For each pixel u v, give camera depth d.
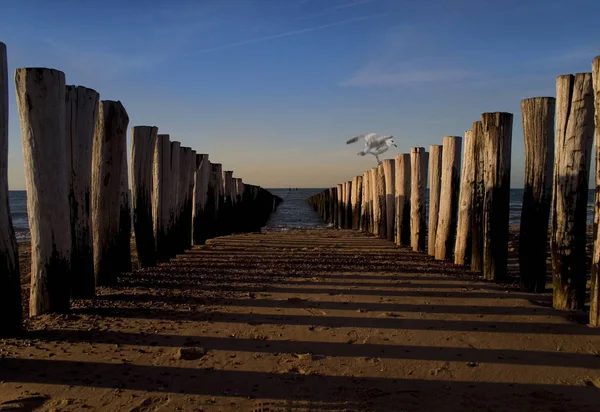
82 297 6.38
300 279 7.97
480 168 8.20
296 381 4.04
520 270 6.92
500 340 4.89
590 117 5.54
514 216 32.38
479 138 8.18
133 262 10.19
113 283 7.39
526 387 3.92
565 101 5.63
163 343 4.82
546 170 6.55
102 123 7.21
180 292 6.95
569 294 5.79
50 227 5.55
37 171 5.42
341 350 4.70
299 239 15.28
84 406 3.58
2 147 4.65
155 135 8.96
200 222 13.64
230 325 5.41
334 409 3.60
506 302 6.20
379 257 10.65
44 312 5.62
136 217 8.86
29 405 3.58
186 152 11.67
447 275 8.13
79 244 6.29
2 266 4.76
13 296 4.87
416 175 11.81
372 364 4.38
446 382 4.02
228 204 19.09
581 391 3.84
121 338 4.92
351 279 7.92
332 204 30.50
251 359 4.47
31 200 5.51
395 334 5.12
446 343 4.84
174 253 10.54
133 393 3.79
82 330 5.11
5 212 4.77
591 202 39.16
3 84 4.60
